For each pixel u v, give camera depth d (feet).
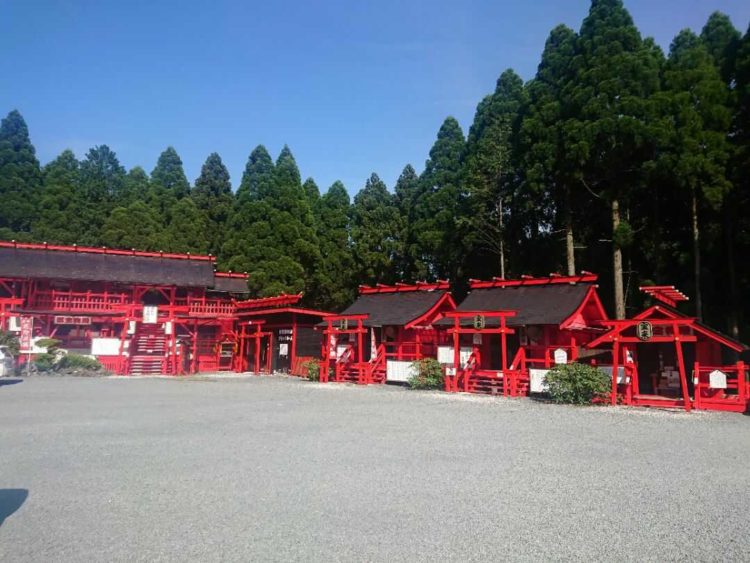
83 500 23.94
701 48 92.38
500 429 43.21
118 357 107.76
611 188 92.48
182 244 167.02
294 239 152.35
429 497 24.53
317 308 162.09
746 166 81.15
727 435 41.04
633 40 92.79
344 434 40.52
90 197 179.83
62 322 110.42
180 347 113.19
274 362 117.08
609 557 18.12
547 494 25.11
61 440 37.63
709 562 17.79
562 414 52.47
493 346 84.02
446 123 142.20
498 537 19.79
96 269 124.47
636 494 25.21
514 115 115.96
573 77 97.76
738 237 84.53
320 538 19.60
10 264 117.80
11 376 93.86
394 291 103.30
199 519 21.56
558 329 72.13
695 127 83.87
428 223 130.00
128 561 17.57
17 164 171.63
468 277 124.57
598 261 109.81
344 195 175.22
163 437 38.99
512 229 113.19
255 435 39.93
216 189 199.62
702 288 90.17
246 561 17.60
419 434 40.65
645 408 57.21
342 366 93.35
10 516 21.86
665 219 99.96
